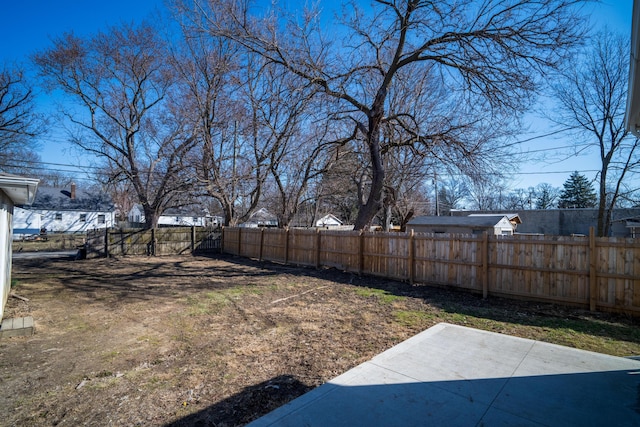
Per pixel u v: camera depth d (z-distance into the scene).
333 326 5.28
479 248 7.64
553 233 27.62
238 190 18.70
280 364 3.82
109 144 21.33
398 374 3.31
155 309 6.41
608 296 6.00
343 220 36.97
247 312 6.18
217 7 10.63
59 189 38.97
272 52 10.52
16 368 3.77
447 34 9.29
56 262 13.83
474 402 2.78
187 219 45.88
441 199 39.53
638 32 2.50
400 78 12.69
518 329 5.10
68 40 19.69
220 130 17.31
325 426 2.46
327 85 10.67
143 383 3.39
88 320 5.68
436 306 6.61
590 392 2.93
